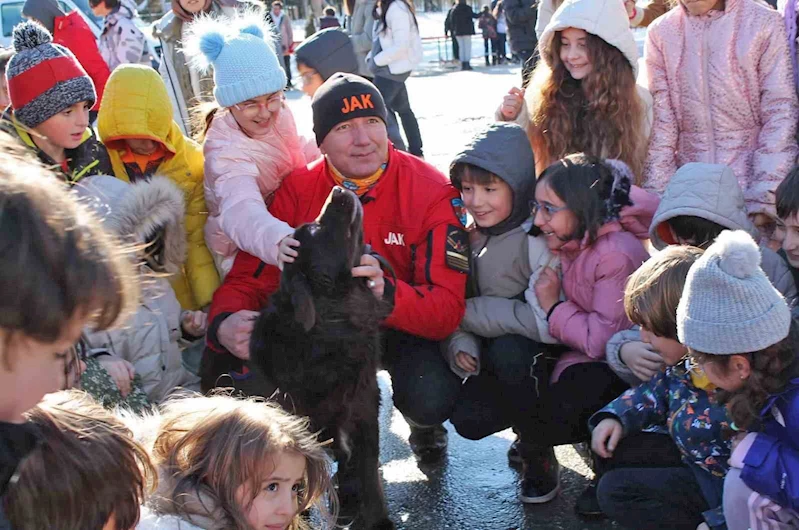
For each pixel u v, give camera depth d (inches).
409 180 124.3
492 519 118.4
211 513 74.5
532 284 122.5
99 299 43.2
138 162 137.2
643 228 123.6
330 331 98.5
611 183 118.0
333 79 122.7
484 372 124.0
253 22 136.5
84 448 59.8
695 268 85.5
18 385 44.6
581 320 116.9
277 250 113.8
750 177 137.6
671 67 142.9
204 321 127.8
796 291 110.7
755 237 117.0
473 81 616.7
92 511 59.4
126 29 271.9
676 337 97.1
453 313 119.6
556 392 117.3
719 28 137.9
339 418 105.6
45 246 40.8
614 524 114.7
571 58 137.0
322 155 136.6
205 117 142.4
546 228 117.6
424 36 1041.5
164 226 118.3
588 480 126.8
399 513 121.3
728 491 87.9
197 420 77.7
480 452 137.8
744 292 81.7
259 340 104.0
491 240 125.6
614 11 133.4
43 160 121.5
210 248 136.3
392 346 126.0
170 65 228.7
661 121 143.6
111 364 108.3
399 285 115.0
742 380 84.7
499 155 119.1
